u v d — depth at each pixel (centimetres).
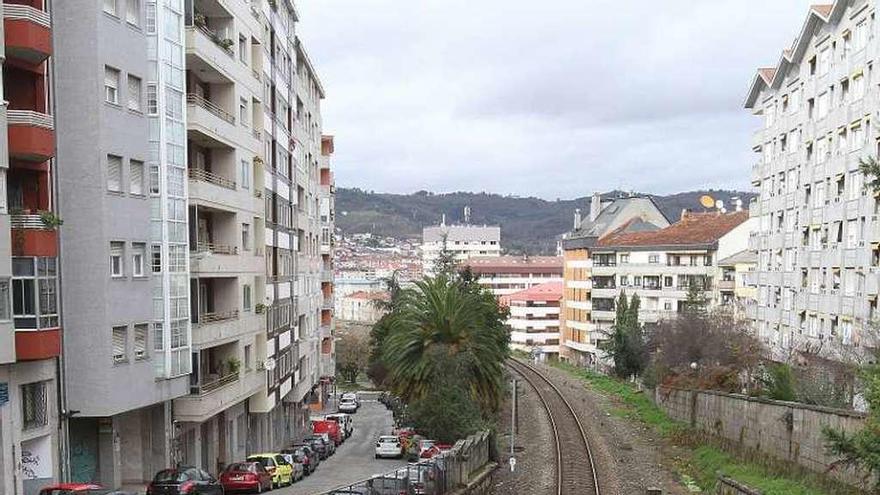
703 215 10900
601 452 4253
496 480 3781
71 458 2991
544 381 7556
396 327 4722
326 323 8669
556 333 14738
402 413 5984
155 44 3164
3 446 2511
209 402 3509
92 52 2870
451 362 4444
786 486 3039
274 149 4841
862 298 4847
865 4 4984
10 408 2550
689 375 5294
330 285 8738
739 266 9350
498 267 18838
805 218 5941
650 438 4816
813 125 5878
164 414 3350
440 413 4359
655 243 10306
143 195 3123
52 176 2830
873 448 2256
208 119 3612
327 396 9206
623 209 12875
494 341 4744
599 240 11512
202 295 3941
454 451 3331
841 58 5416
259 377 4422
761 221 7106
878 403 2233
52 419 2777
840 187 5372
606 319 10781
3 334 2423
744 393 4594
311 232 6581
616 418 5550
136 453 3300
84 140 2872
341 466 4697
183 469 2934
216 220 4019
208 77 3841
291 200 5466
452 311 4572
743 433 3928
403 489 2761
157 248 3186
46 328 2630
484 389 4644
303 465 4175
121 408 2941
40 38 2600
